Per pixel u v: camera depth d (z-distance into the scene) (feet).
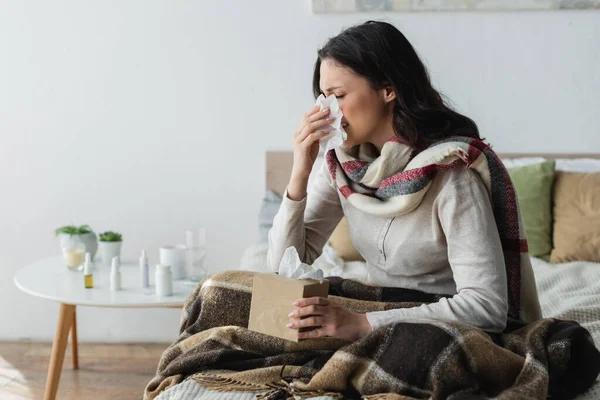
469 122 4.55
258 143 9.89
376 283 4.85
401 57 4.40
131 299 6.72
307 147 4.56
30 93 9.81
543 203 8.51
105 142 9.89
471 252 4.11
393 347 3.66
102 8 9.70
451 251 4.21
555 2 9.37
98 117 9.86
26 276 7.54
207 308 4.49
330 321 3.92
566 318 5.68
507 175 4.29
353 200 4.57
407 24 9.60
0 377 8.65
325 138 4.52
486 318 3.98
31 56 9.76
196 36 9.75
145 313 10.14
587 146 9.63
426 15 9.56
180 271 7.52
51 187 9.95
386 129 4.52
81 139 9.88
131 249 10.05
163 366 4.39
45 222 9.98
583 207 8.29
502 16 9.50
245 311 4.41
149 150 9.91
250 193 9.97
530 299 4.51
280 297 3.94
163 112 9.86
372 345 3.73
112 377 8.71
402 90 4.37
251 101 9.84
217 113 9.86
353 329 3.96
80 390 8.27
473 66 9.60
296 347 4.12
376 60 4.31
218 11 9.71
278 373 3.92
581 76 9.53
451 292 4.60
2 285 10.03
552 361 3.87
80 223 9.99
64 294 6.85
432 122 4.44
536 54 9.53
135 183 9.96
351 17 9.66
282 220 4.85
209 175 9.95
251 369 4.06
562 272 7.48
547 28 9.48
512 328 4.40
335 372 3.68
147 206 10.00
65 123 9.86
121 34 9.74
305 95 9.81
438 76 9.65
